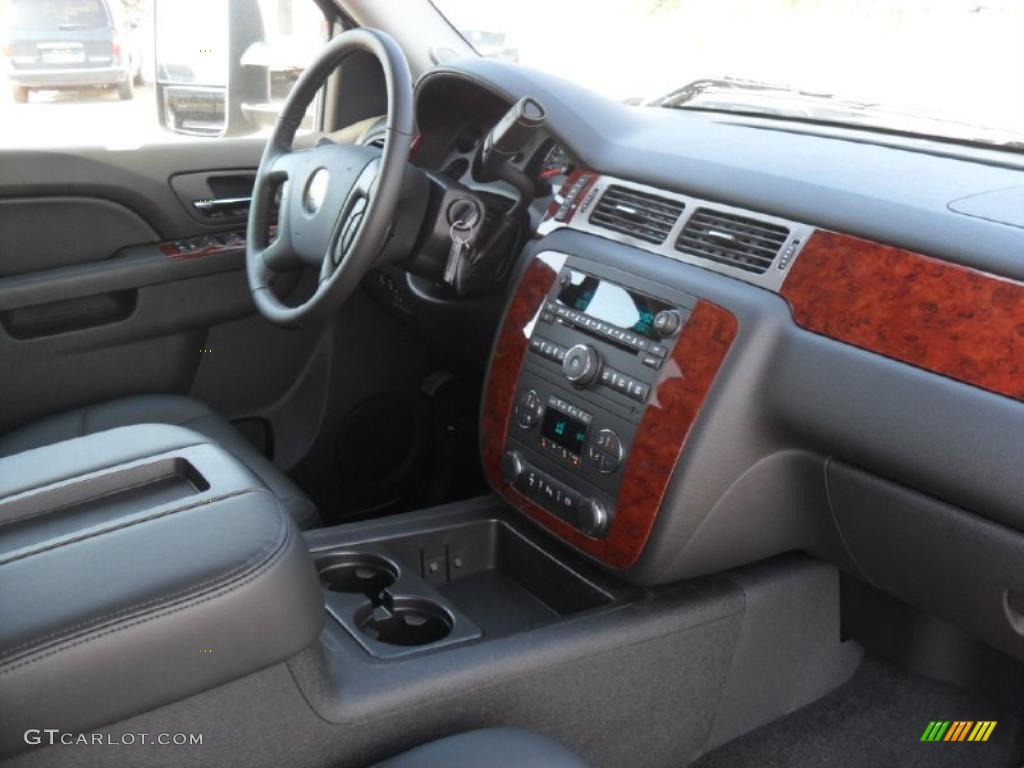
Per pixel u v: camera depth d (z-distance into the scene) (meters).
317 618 0.92
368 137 1.96
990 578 1.10
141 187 1.92
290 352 2.07
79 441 1.09
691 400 1.19
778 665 1.45
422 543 1.45
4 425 1.84
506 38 2.02
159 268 1.91
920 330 1.05
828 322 1.12
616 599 1.28
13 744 0.77
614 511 1.27
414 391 2.16
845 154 1.30
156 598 0.82
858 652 1.63
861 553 1.25
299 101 1.64
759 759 1.51
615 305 1.29
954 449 1.03
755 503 1.26
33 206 1.82
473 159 1.70
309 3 2.03
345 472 2.14
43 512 0.96
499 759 0.89
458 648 1.12
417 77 1.90
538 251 1.42
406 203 1.46
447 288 1.56
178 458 1.04
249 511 0.93
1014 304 0.99
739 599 1.33
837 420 1.12
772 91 1.74
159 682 0.82
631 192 1.37
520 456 1.40
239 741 0.91
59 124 1.90
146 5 1.94
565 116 1.49
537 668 1.12
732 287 1.19
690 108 1.73
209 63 2.01
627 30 2.03
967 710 1.61
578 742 1.21
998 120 1.45
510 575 1.50
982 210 1.08
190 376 2.02
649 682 1.25
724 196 1.25
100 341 1.89
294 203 1.54
